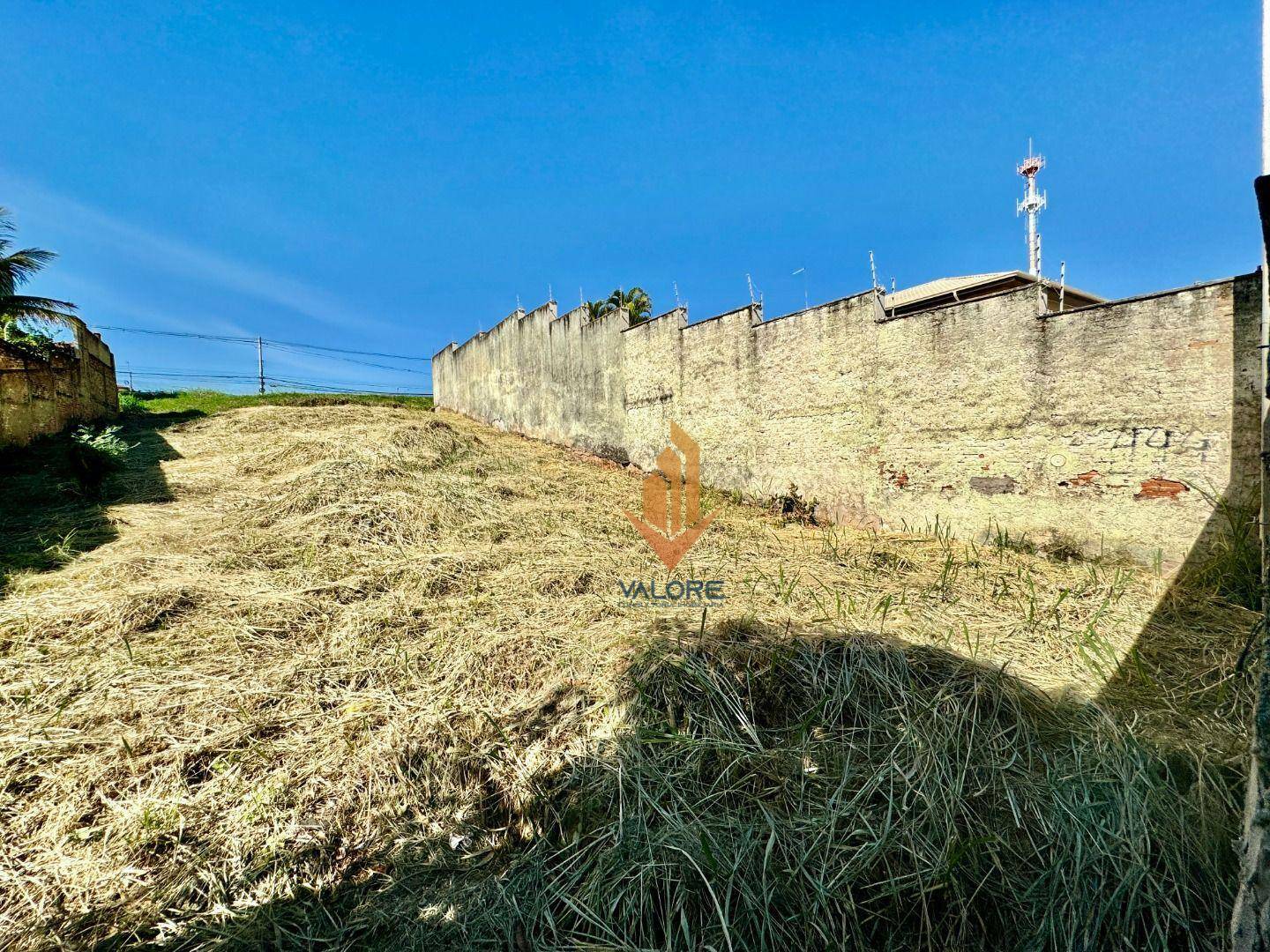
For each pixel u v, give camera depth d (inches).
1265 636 51.9
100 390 429.4
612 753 77.9
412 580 138.7
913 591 140.1
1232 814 64.8
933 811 66.6
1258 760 48.9
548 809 71.8
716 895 58.3
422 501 200.2
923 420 207.2
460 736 84.4
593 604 128.2
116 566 135.0
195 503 205.6
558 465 326.0
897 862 62.2
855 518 230.1
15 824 65.0
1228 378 145.1
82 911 57.6
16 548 151.9
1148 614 125.9
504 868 65.9
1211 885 58.9
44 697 86.0
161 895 59.6
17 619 107.3
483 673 99.6
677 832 65.0
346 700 91.4
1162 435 155.6
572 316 382.3
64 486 217.8
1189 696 89.4
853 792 70.1
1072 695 88.7
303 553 153.1
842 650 95.2
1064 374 173.5
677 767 74.8
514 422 456.1
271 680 95.0
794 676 89.4
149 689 89.6
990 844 63.3
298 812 70.2
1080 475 170.7
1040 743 76.8
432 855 67.5
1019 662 100.8
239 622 112.8
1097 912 57.7
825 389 239.6
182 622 111.8
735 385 278.7
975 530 194.2
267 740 81.4
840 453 234.5
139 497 211.9
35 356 327.6
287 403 568.1
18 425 305.4
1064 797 67.5
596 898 60.1
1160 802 66.3
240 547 155.0
